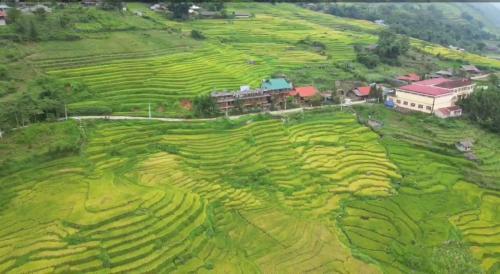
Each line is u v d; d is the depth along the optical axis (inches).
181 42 4845.0
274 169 2923.2
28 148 2642.7
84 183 2481.5
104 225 2140.7
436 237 2393.0
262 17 7145.7
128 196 2385.6
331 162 3058.6
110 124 3088.1
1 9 4611.2
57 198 2321.6
